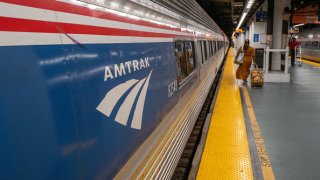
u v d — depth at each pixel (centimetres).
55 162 130
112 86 188
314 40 2659
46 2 137
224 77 1370
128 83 214
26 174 115
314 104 781
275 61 1250
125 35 221
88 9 174
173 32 390
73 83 148
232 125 585
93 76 167
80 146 150
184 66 454
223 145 474
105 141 176
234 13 3125
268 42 1212
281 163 413
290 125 596
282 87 1053
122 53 210
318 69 1753
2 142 106
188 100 474
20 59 117
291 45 1970
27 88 119
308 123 609
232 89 1016
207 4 2180
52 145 129
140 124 236
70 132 142
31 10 126
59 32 142
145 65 256
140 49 248
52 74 133
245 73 1090
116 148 191
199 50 659
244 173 378
